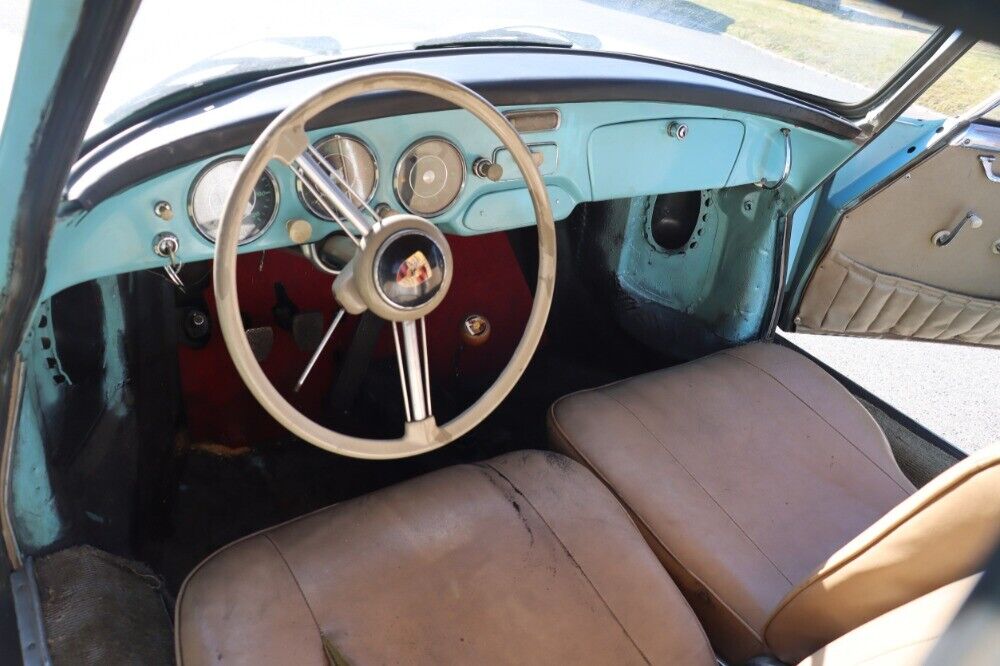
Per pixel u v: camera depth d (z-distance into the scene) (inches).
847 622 39.7
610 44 65.1
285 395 78.5
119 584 50.3
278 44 54.1
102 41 27.4
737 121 67.1
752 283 82.0
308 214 49.2
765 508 54.5
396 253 40.2
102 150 44.2
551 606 44.4
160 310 63.2
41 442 47.5
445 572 44.8
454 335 87.8
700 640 45.7
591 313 93.9
